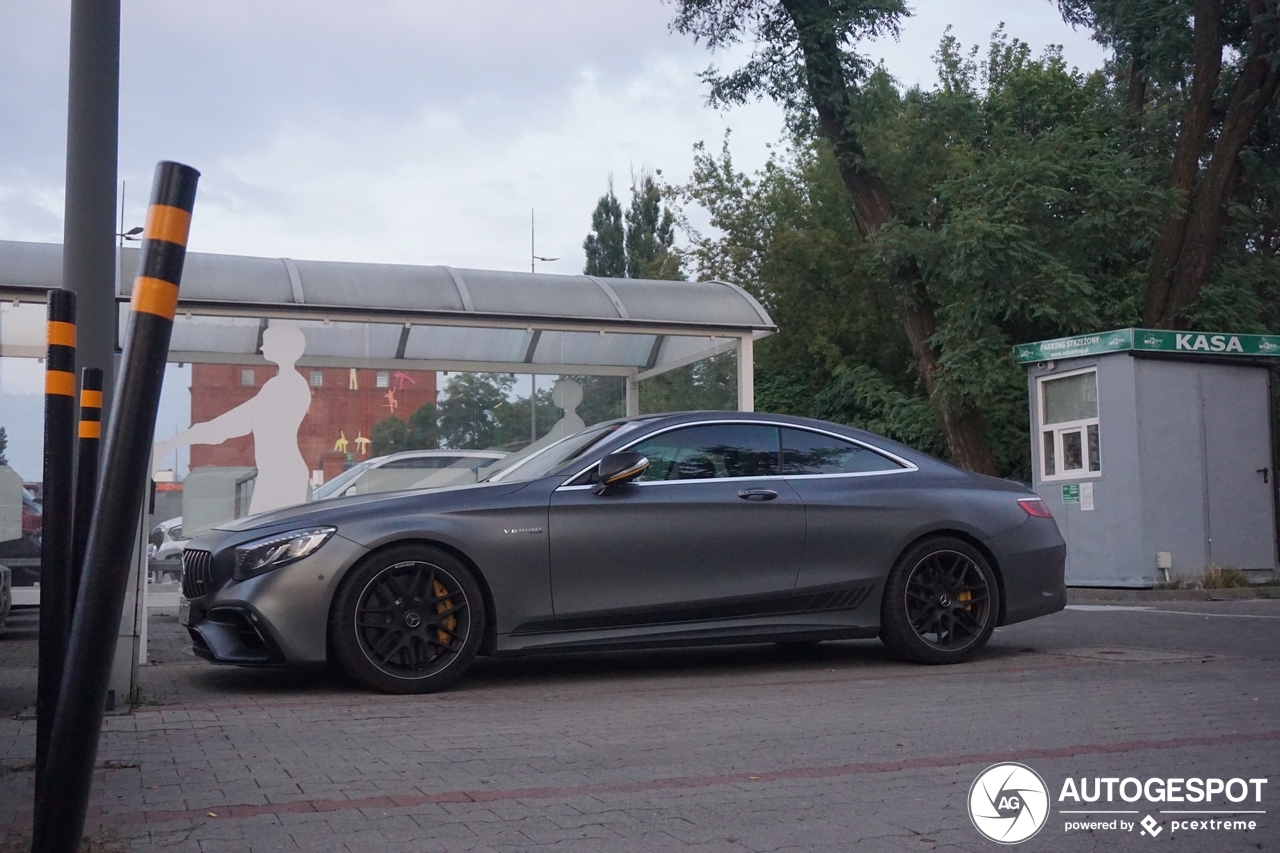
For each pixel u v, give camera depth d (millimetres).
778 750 5102
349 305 11195
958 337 21062
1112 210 20906
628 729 5613
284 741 5355
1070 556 15883
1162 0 22172
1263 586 15219
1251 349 15531
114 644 2367
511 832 3826
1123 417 15156
